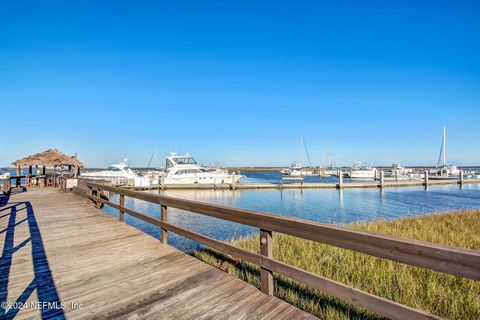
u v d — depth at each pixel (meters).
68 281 3.25
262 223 2.87
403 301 3.35
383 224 10.06
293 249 5.73
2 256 4.16
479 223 10.30
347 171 59.44
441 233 8.12
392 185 35.09
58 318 2.46
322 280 2.33
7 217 7.40
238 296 2.80
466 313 2.99
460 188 35.31
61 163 18.48
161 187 30.05
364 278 4.06
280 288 3.52
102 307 2.64
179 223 13.38
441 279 3.97
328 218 15.73
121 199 6.82
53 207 9.24
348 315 2.83
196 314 2.47
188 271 3.51
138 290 2.98
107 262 3.87
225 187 31.02
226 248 3.29
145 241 4.98
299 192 29.80
